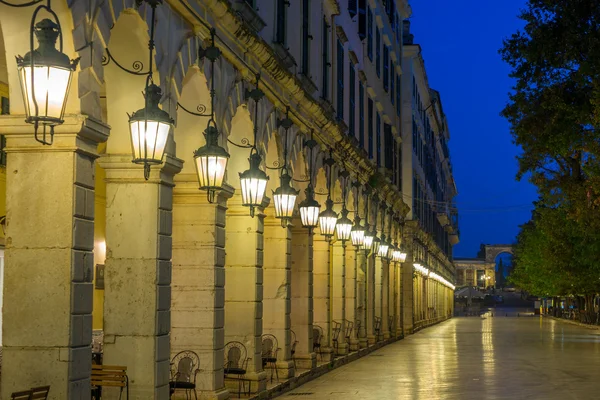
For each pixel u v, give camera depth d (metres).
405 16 47.78
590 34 22.78
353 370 24.45
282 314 19.30
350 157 28.19
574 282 58.38
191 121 13.99
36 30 7.98
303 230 22.11
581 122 24.03
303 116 21.17
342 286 26.92
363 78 31.81
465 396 18.03
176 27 12.38
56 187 9.42
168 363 12.09
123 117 11.83
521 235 100.25
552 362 27.45
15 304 9.41
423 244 57.66
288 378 19.12
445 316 88.00
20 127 9.30
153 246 11.81
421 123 57.66
